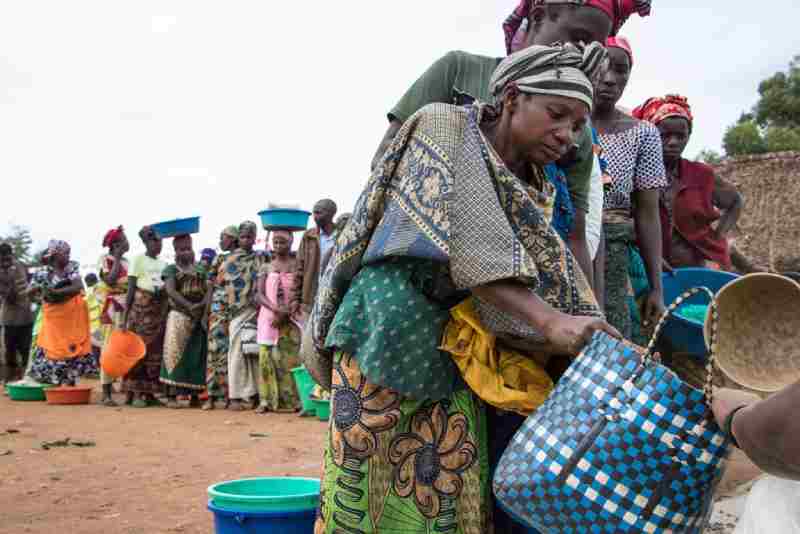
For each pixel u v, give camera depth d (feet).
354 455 8.79
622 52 13.14
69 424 29.14
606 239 12.94
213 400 35.04
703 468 6.84
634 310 13.33
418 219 8.38
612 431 7.01
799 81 97.76
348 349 8.80
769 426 5.90
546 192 9.26
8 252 46.24
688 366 13.64
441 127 8.64
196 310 35.81
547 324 7.89
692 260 18.07
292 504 10.33
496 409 9.53
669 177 17.93
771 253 57.21
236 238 38.32
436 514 8.78
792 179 58.08
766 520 7.07
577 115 8.50
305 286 32.76
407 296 8.70
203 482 18.40
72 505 16.07
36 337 40.88
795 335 7.37
